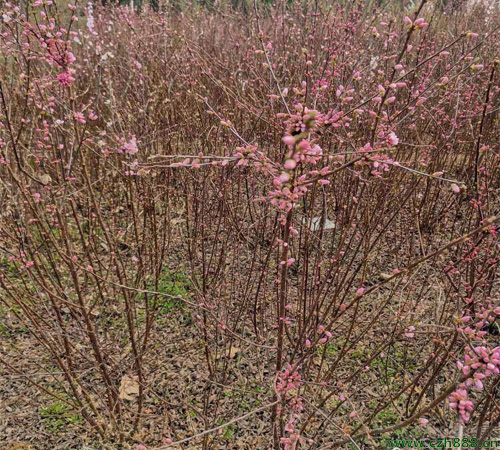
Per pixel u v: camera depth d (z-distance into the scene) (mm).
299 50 3811
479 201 1986
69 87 1732
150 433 2264
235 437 2221
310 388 2312
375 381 2273
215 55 4793
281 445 2035
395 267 3156
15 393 2424
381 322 2729
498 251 2158
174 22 5965
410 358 2537
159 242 3141
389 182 2836
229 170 2873
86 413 2195
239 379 2521
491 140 3842
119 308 2934
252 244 3398
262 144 3516
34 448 2166
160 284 3117
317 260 2482
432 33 4355
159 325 2863
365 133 2775
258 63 3926
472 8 4891
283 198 1332
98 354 2141
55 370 2549
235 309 2762
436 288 2705
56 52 1687
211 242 3443
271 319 2801
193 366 2602
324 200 2490
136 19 5824
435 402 1250
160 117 3619
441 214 3393
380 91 1489
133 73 3844
